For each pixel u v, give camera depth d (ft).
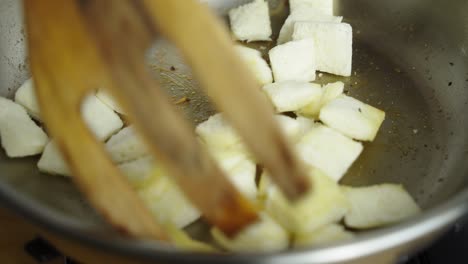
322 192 0.98
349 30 1.16
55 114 0.89
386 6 1.23
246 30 1.22
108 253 0.87
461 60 1.16
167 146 0.86
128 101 0.86
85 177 0.90
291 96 1.11
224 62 0.85
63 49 0.87
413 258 0.98
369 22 1.24
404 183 1.06
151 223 0.90
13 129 1.10
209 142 1.06
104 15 0.85
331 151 1.06
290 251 0.85
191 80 1.18
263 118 0.85
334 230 0.98
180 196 1.00
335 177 1.05
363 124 1.09
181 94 1.16
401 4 1.22
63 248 0.93
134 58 0.86
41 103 0.89
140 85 0.86
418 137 1.11
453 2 1.17
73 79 0.87
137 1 0.85
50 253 1.01
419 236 0.87
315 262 0.84
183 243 0.95
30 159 1.09
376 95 1.16
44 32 0.87
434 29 1.19
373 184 1.06
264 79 1.16
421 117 1.13
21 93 1.12
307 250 0.85
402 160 1.08
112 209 0.90
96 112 1.11
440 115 1.13
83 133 0.89
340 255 0.84
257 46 1.23
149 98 0.86
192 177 0.88
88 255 0.90
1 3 1.15
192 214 1.01
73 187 1.06
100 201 0.90
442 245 0.99
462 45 1.17
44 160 1.07
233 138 1.05
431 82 1.17
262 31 1.22
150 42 0.86
